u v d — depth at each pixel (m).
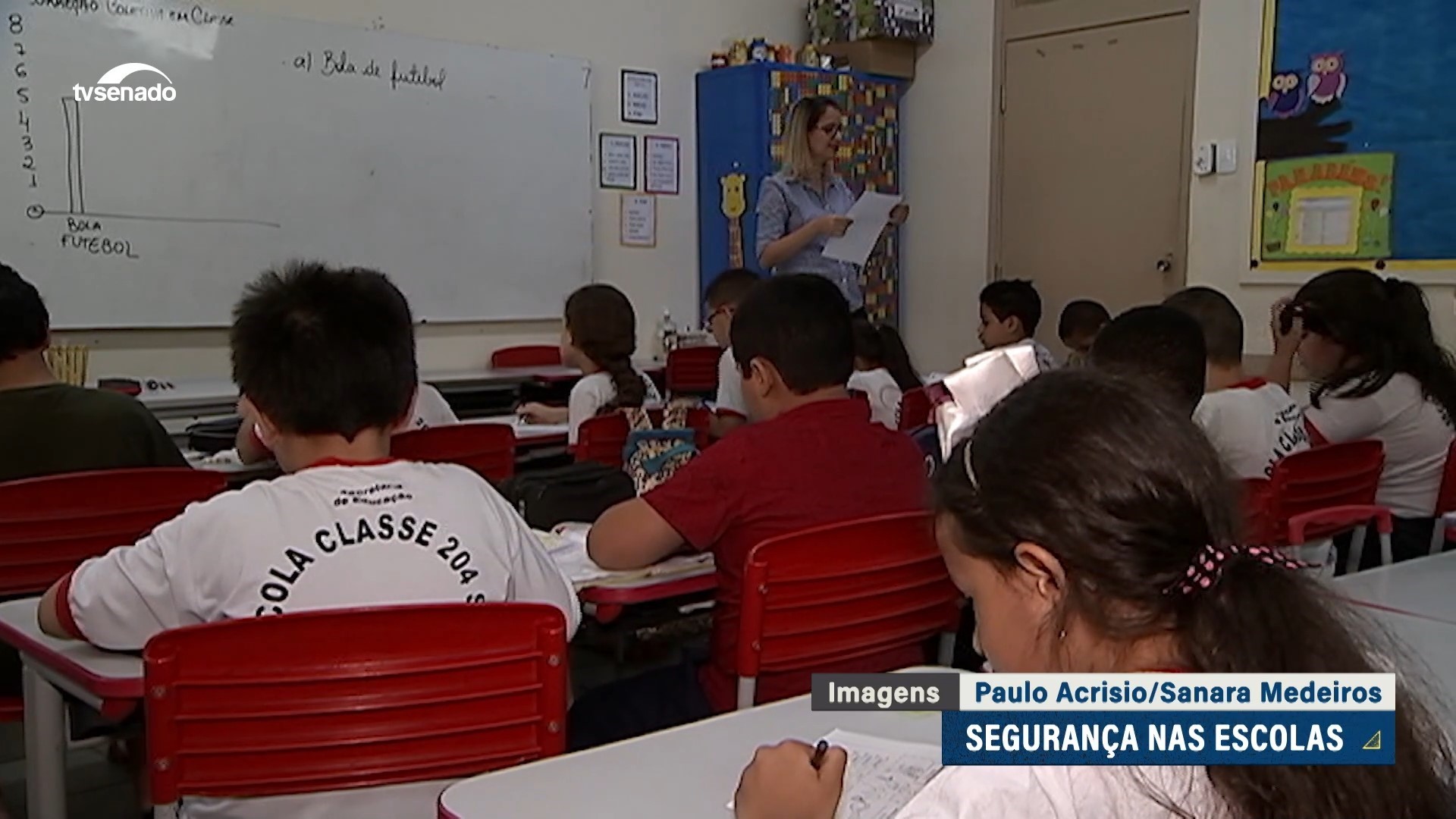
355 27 4.93
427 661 1.28
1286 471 2.46
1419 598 1.77
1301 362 3.58
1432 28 4.54
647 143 5.99
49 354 4.11
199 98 4.56
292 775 1.26
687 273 6.23
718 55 6.12
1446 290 4.57
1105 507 0.73
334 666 1.25
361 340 1.45
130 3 4.37
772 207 4.86
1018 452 0.76
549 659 1.33
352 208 4.99
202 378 4.65
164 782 1.21
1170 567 0.73
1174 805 0.72
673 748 1.18
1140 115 5.52
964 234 6.31
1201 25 5.23
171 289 4.54
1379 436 3.00
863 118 6.26
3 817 2.36
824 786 0.93
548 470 2.75
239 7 4.64
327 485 1.40
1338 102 4.80
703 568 1.90
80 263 4.33
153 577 1.37
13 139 4.16
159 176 4.48
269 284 1.50
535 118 5.52
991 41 6.09
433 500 1.44
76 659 1.48
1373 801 0.72
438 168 5.23
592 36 5.73
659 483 2.08
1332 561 2.55
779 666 1.75
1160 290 5.51
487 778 1.11
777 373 1.91
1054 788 0.74
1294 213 4.96
